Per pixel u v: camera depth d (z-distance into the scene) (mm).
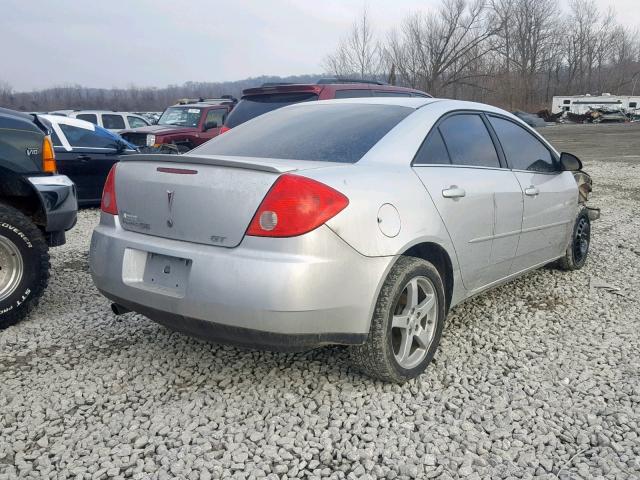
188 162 3121
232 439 2816
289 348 2896
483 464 2629
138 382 3400
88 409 3107
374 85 8555
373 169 3227
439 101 4059
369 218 2998
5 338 4059
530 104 54875
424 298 3420
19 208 4719
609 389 3338
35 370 3566
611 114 59250
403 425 2928
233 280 2822
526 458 2672
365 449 2734
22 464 2615
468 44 35531
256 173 2920
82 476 2543
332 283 2852
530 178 4547
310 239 2799
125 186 3391
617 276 5633
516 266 4496
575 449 2758
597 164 18391
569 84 77250
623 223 8531
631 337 4094
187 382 3408
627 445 2775
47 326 4297
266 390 3287
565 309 4676
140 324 4309
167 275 3107
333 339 2961
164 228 3176
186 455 2684
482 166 4051
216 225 2959
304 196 2816
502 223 4078
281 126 3928
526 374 3508
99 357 3740
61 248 6812
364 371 3232
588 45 76000
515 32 49500
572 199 5223
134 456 2674
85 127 9438
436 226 3395
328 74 29703
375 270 3010
